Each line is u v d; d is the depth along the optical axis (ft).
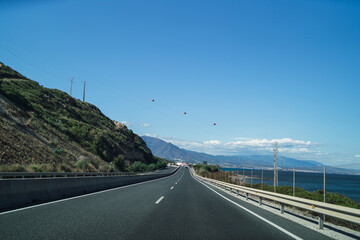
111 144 215.72
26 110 148.66
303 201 30.35
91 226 23.16
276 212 38.14
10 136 102.58
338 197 55.11
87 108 280.31
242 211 37.27
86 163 125.18
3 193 31.45
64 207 32.89
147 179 133.59
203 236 21.43
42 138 127.44
